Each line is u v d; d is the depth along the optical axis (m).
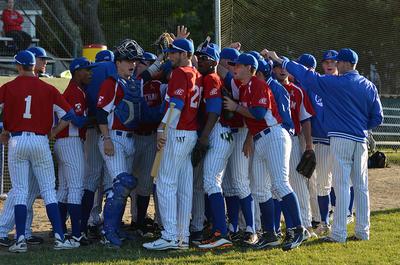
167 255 23.25
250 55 24.06
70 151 24.86
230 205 25.91
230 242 24.41
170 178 24.06
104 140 24.34
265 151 24.03
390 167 51.81
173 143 23.89
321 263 21.67
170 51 24.23
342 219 25.11
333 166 25.36
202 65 24.77
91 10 62.44
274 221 25.59
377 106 25.55
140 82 25.34
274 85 24.56
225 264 21.59
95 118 25.72
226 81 25.36
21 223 23.66
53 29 63.25
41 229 28.27
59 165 25.59
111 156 24.66
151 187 27.08
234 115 25.16
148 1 62.56
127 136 24.98
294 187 26.41
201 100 24.72
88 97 25.58
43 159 23.95
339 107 25.11
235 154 25.33
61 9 62.72
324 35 56.69
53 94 23.95
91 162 26.03
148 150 26.88
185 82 23.67
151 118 26.45
